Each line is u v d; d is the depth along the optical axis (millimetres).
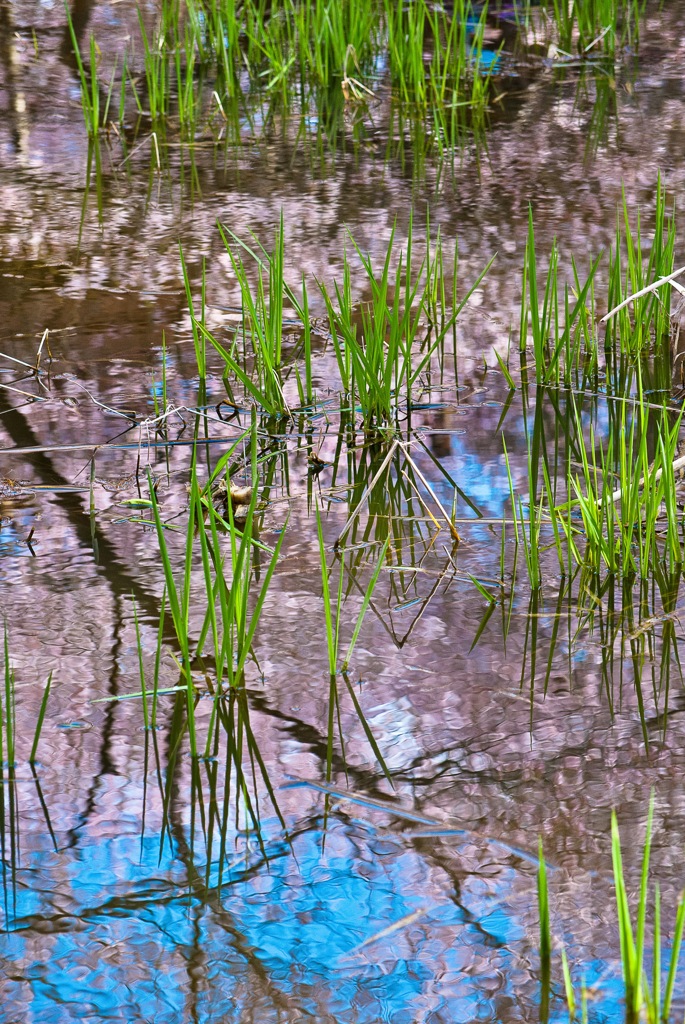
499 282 5965
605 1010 1994
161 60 8844
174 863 2381
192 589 3461
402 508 4020
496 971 2090
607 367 5137
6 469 4242
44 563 3602
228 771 2668
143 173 7707
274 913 2240
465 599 3420
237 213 6930
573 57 10391
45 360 5133
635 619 3297
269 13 11414
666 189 7098
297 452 4465
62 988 2080
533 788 2584
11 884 2322
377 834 2455
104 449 4418
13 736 2779
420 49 9188
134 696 2949
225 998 2053
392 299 5758
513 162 7820
